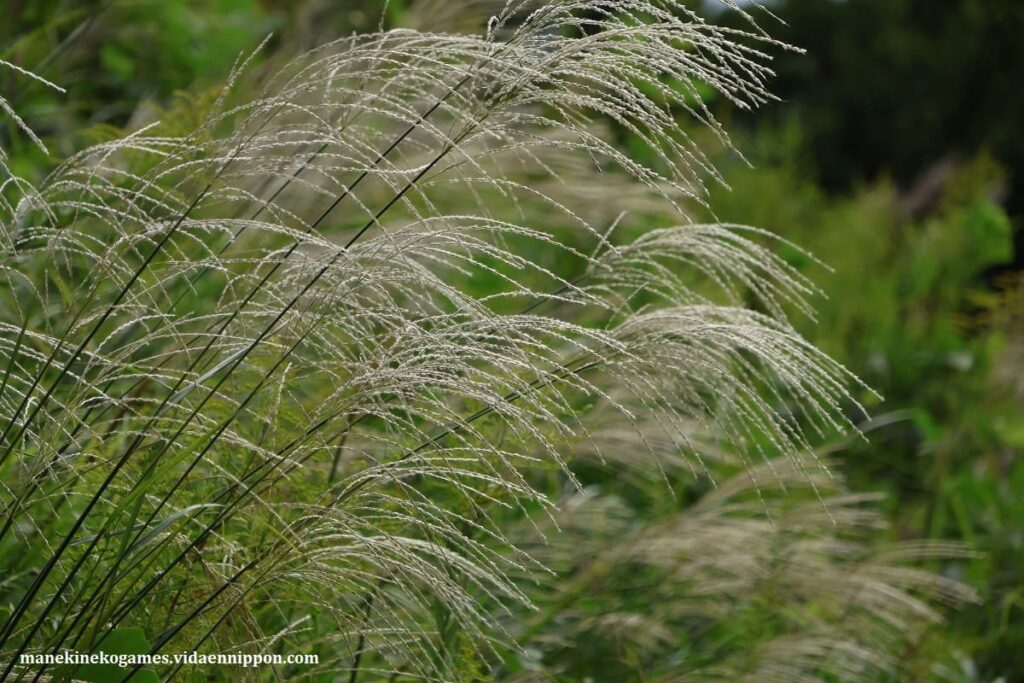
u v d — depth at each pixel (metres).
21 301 3.35
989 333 8.54
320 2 6.82
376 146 3.85
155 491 2.88
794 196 10.02
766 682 3.99
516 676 3.53
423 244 2.65
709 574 4.25
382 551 2.62
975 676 5.04
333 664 3.16
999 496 6.82
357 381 2.55
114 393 3.24
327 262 2.59
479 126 2.64
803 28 26.34
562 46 2.58
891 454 7.35
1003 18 24.53
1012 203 23.20
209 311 3.69
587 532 4.39
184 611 2.78
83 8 5.59
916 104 25.05
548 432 3.22
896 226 11.09
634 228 6.00
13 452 2.67
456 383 2.47
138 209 2.64
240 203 3.94
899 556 4.66
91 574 2.52
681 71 2.63
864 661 4.43
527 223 5.06
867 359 8.52
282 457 2.61
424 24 4.96
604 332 3.06
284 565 2.65
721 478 5.15
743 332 2.89
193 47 6.51
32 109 5.36
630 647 3.95
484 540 3.62
